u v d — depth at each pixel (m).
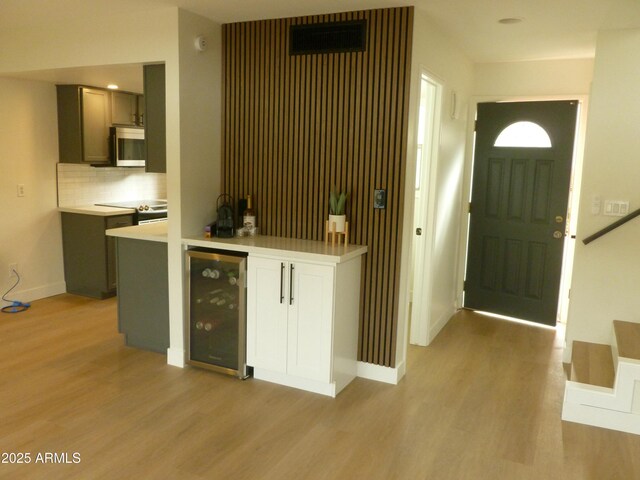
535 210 4.92
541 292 4.96
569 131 4.71
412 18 3.26
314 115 3.63
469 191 5.23
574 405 3.13
